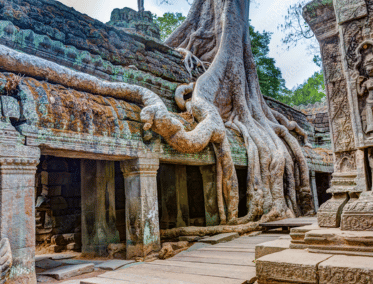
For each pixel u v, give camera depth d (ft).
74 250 23.89
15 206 13.38
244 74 34.53
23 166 13.88
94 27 22.76
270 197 29.91
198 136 22.56
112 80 22.33
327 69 16.76
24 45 17.54
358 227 12.23
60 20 20.18
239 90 32.65
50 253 23.35
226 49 33.63
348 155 15.78
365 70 14.76
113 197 23.02
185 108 27.40
